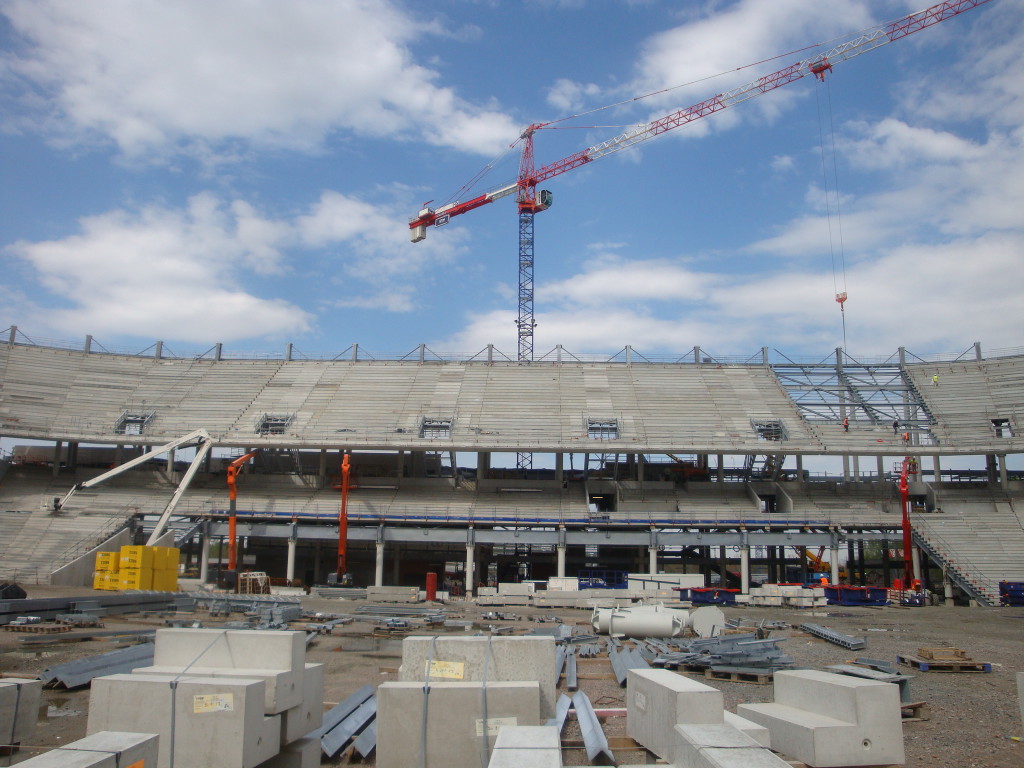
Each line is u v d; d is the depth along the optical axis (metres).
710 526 54.75
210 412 65.44
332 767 12.27
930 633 33.69
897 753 11.08
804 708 12.19
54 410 64.31
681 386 68.94
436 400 66.69
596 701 17.16
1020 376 65.38
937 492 61.00
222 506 57.78
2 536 54.62
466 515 56.78
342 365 73.38
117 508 58.12
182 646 11.45
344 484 55.12
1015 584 48.66
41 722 14.64
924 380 68.00
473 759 10.80
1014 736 14.45
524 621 35.69
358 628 31.52
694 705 10.17
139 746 8.62
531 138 115.88
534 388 68.69
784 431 61.75
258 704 10.16
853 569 69.06
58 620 29.11
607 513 56.00
